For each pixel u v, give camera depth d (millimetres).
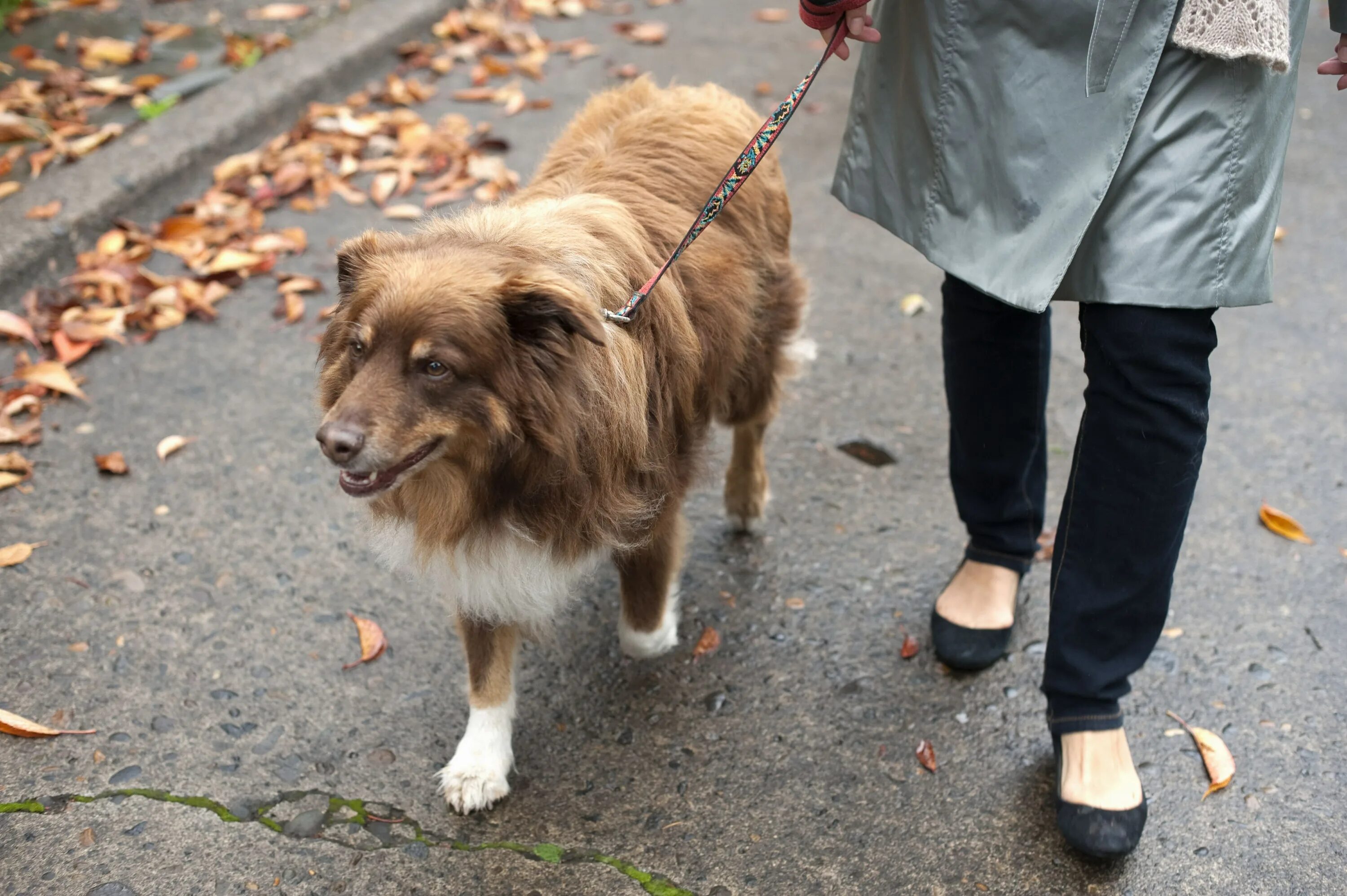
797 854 2469
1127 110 2039
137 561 3182
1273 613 3115
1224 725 2779
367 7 6457
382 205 4945
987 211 2260
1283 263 4770
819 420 3912
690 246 2615
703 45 6590
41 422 3668
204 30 6180
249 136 5250
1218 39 1932
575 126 3004
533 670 2953
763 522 3438
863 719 2822
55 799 2512
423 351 2086
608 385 2260
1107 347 2166
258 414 3775
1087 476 2297
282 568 3197
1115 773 2459
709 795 2613
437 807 2570
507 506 2309
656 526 2598
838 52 2402
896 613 3145
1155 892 2383
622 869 2426
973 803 2594
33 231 4238
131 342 4086
